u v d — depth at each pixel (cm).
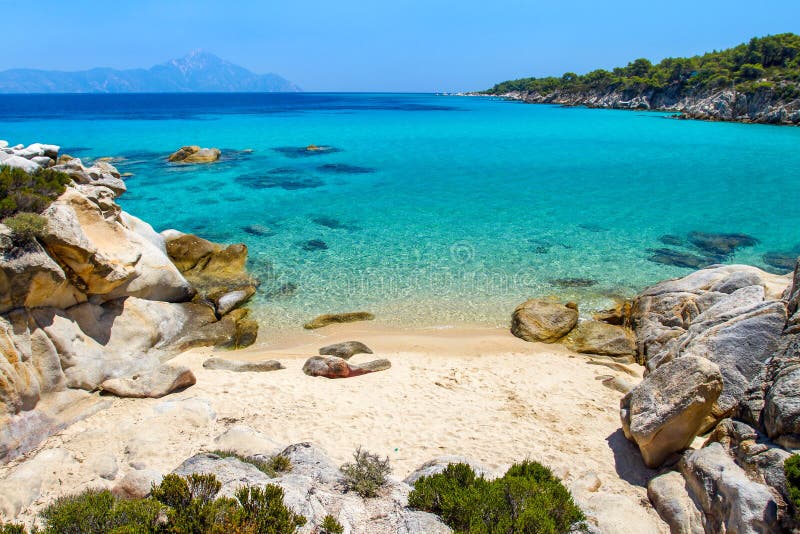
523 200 3625
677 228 2961
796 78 9850
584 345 1706
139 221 2150
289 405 1319
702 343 1209
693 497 899
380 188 4000
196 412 1214
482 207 3425
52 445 1128
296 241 2691
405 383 1466
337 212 3278
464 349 1697
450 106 17488
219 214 3203
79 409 1252
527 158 5484
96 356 1386
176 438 1124
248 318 1877
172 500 703
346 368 1498
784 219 3139
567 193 3847
